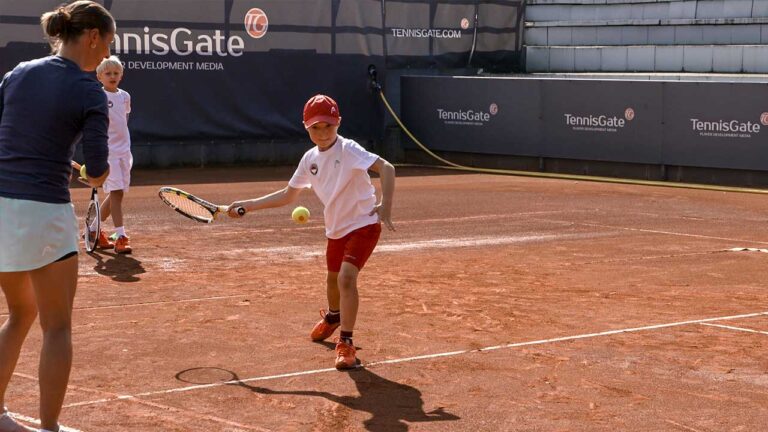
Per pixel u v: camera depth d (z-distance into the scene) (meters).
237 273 9.56
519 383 5.89
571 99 20.70
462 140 22.50
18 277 4.54
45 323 4.48
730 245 11.78
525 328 7.33
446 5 24.48
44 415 4.46
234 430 4.98
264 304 8.09
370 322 7.48
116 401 5.45
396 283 9.09
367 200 6.34
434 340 6.93
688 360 6.44
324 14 22.34
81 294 8.41
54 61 4.48
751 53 22.73
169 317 7.57
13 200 4.35
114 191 10.59
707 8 24.47
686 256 10.89
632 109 19.91
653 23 24.80
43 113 4.36
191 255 10.61
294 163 22.50
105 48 4.66
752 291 8.86
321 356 6.47
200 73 21.19
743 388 5.82
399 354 6.54
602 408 5.41
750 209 15.51
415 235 12.41
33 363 6.16
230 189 17.92
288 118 22.27
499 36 25.56
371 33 22.94
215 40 21.23
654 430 5.04
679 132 19.34
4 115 4.46
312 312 7.81
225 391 5.66
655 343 6.89
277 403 5.45
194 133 21.27
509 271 9.84
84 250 10.74
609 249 11.38
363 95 23.06
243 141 21.88
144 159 20.88
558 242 11.92
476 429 5.05
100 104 4.46
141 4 20.38
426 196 16.91
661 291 8.84
